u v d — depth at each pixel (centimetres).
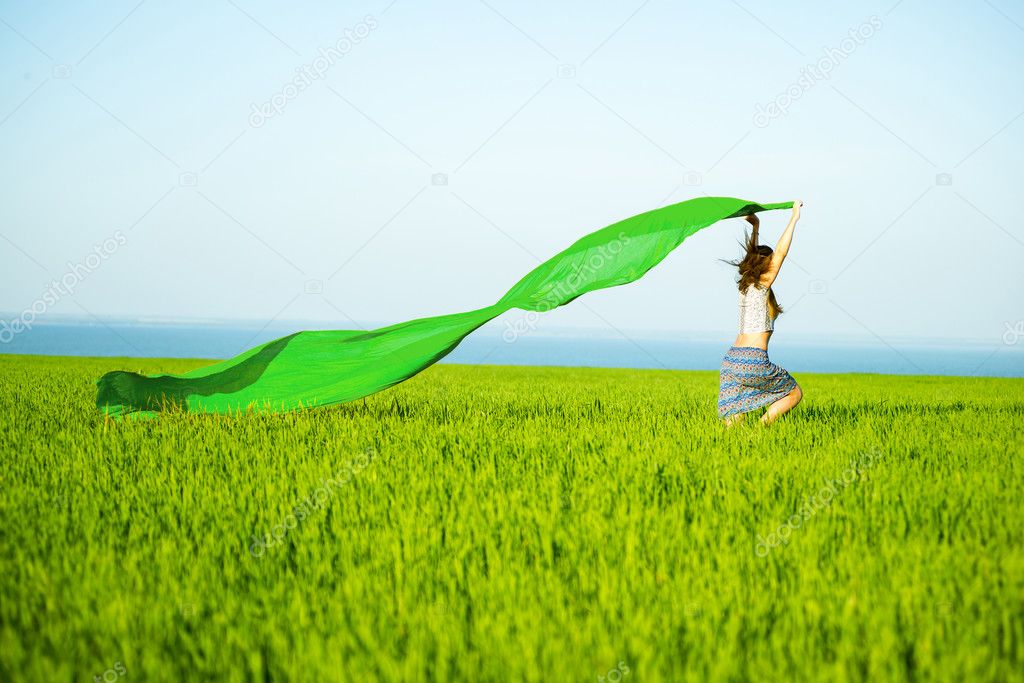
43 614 314
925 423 853
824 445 676
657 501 480
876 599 326
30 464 576
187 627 311
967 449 665
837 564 370
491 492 499
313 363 953
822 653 287
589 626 301
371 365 921
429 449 643
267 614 319
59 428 767
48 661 270
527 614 309
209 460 604
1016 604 320
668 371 2659
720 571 362
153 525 433
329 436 712
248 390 924
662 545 392
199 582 347
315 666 273
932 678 264
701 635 298
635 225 866
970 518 446
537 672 265
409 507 466
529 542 404
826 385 1802
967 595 324
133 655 281
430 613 317
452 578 356
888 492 503
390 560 379
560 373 2280
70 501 482
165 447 652
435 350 884
